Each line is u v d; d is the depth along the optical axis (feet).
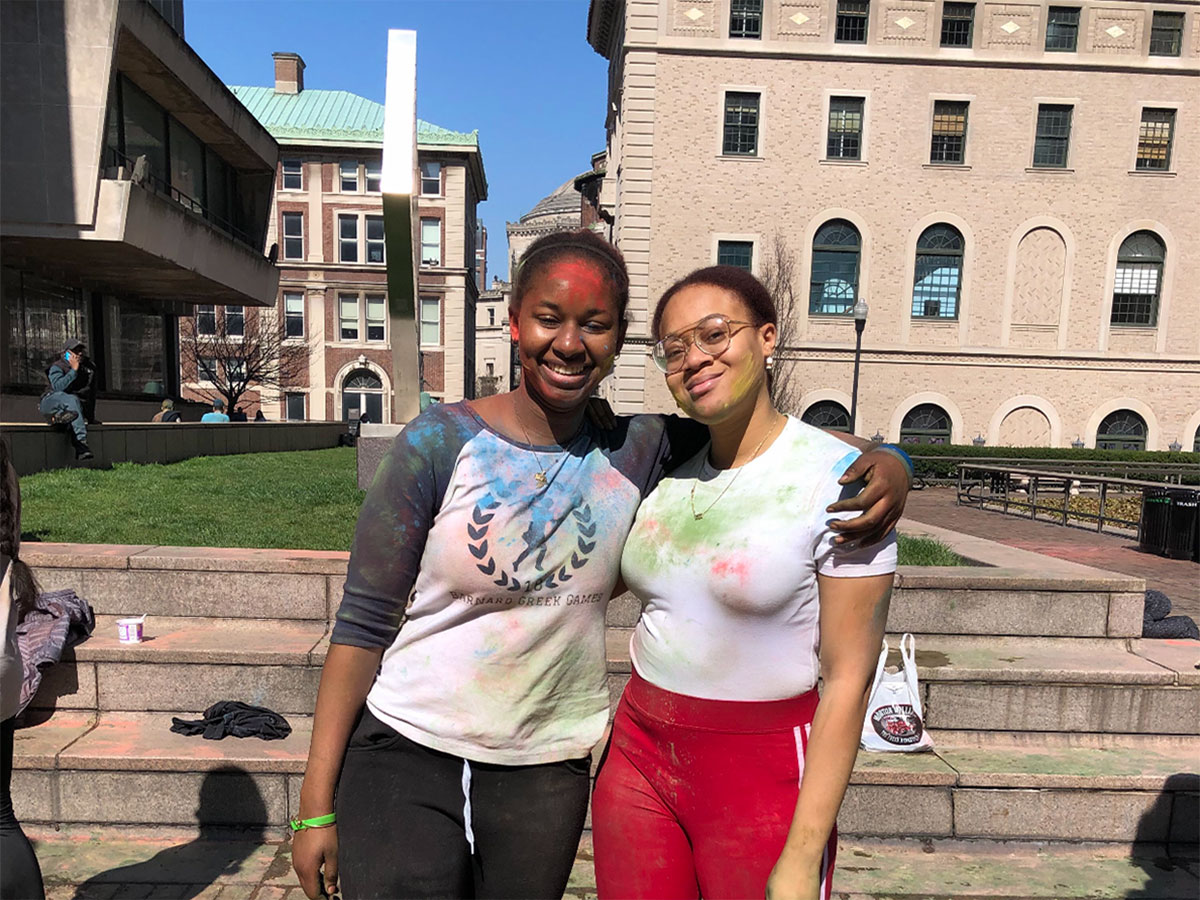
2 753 7.23
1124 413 75.31
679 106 70.95
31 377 50.16
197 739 11.07
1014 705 11.93
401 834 4.90
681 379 5.25
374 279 124.77
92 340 57.88
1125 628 13.34
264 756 10.56
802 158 71.67
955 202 72.54
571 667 5.36
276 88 132.05
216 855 10.13
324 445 74.13
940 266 73.82
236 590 13.11
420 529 4.97
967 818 10.82
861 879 10.02
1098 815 10.84
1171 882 10.15
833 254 73.26
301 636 12.70
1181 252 73.67
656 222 71.56
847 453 5.08
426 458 4.97
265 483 28.45
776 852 5.09
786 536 4.90
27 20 40.65
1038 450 69.97
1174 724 11.94
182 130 58.59
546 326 4.91
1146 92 71.92
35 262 49.19
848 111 72.18
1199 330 74.38
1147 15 71.10
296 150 121.90
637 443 5.68
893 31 70.74
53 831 10.52
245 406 123.65
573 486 5.18
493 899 5.33
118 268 51.37
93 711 11.71
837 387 73.72
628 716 5.77
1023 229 72.84
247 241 70.59
